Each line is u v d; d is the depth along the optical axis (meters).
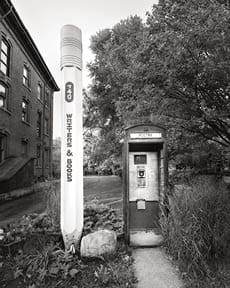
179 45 3.78
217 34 3.57
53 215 4.14
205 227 2.95
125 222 3.66
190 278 2.70
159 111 5.28
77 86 3.61
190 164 7.85
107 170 25.48
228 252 2.99
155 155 4.18
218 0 4.25
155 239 3.73
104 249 3.18
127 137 3.81
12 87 14.58
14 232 3.69
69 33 3.61
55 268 2.77
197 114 4.92
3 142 13.81
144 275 2.84
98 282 2.63
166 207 3.63
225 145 6.09
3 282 2.67
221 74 3.79
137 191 4.12
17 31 15.04
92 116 20.94
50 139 23.55
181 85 4.31
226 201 3.32
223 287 2.49
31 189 12.30
